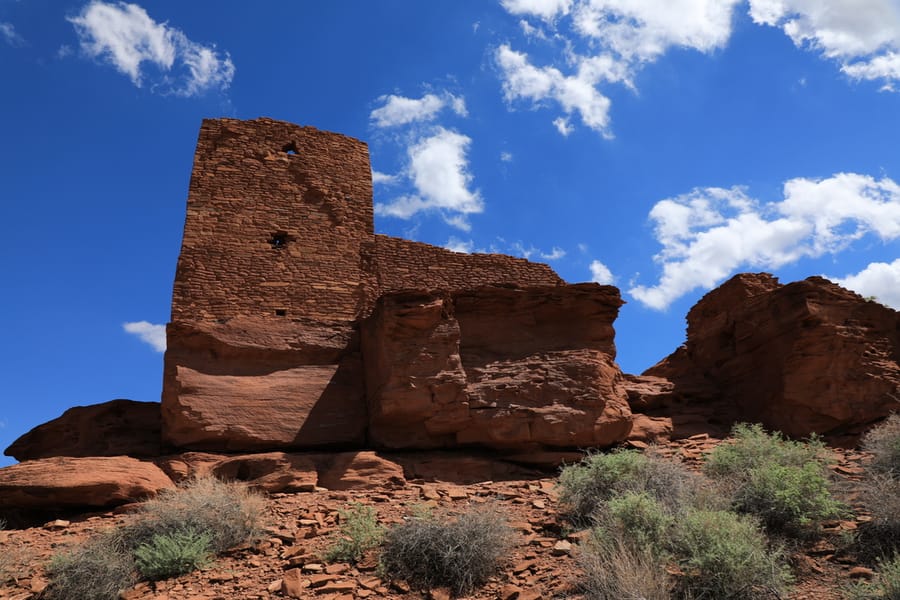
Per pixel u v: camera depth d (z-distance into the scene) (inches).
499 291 711.1
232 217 776.3
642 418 719.7
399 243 827.4
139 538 456.1
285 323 726.5
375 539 439.2
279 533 471.8
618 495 467.5
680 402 789.9
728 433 738.8
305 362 713.0
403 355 645.3
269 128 839.7
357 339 741.9
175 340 677.9
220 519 470.0
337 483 591.2
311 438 665.0
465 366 673.6
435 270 826.2
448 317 667.4
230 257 757.3
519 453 642.8
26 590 412.8
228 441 643.5
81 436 684.1
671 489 479.8
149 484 563.2
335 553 427.5
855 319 735.1
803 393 700.0
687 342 920.3
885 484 450.6
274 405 670.5
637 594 343.6
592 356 681.6
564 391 652.7
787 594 356.8
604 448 652.1
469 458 636.7
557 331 706.8
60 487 538.0
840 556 391.5
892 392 696.4
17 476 547.2
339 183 840.9
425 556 408.8
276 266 769.6
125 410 713.6
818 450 561.9
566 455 637.9
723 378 814.5
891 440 551.5
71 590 403.9
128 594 402.3
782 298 749.3
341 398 695.7
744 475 498.0
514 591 377.7
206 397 652.7
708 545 377.1
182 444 637.3
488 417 636.7
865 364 705.0
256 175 807.1
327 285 780.6
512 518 481.7
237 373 682.8
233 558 443.2
